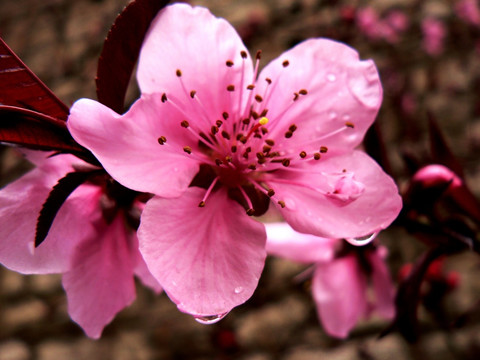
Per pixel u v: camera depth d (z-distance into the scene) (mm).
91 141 88
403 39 483
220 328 432
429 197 114
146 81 94
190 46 96
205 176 98
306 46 99
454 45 479
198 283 90
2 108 87
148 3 94
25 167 490
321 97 99
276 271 438
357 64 98
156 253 90
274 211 115
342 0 486
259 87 100
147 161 91
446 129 457
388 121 466
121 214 100
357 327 412
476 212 123
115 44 94
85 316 99
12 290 490
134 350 443
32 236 95
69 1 573
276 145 101
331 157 98
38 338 468
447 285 200
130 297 101
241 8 517
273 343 422
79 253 97
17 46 582
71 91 538
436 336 389
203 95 97
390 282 144
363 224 93
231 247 93
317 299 145
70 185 91
